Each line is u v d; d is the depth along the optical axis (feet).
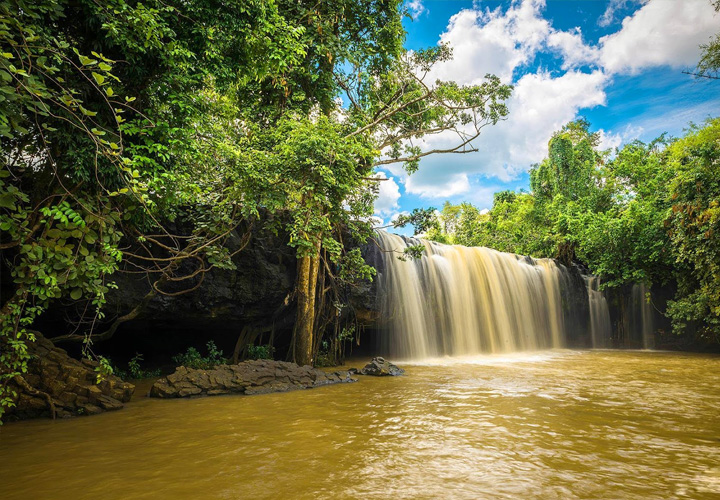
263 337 49.75
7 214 20.42
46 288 19.33
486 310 68.23
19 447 18.19
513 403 27.45
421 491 13.48
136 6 20.83
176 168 26.48
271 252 44.57
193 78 24.43
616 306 84.94
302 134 33.12
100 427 21.52
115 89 21.79
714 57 55.31
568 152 117.91
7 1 15.44
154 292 33.32
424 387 33.91
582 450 17.75
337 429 21.09
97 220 20.35
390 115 55.26
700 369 46.47
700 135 65.57
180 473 15.11
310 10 40.01
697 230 64.34
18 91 16.11
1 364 22.16
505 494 13.26
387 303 55.93
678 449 17.92
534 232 103.60
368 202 49.78
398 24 48.52
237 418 23.41
